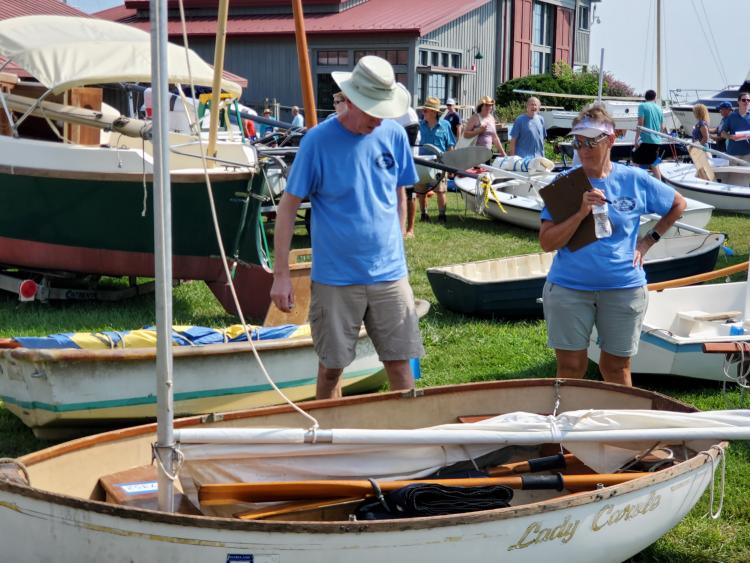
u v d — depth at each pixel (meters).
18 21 8.88
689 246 9.94
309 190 4.59
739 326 6.88
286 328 5.94
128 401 5.24
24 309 8.42
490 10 31.83
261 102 28.78
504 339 7.77
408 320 4.80
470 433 3.91
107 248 8.48
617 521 3.72
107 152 8.27
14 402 5.22
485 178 9.71
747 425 4.09
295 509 3.80
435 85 29.19
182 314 8.32
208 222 8.19
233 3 29.80
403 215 4.90
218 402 5.46
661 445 4.34
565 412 4.46
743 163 15.02
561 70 35.00
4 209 8.48
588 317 4.97
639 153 16.30
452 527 3.32
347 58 27.80
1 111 8.95
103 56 8.41
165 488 3.45
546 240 4.89
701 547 4.37
